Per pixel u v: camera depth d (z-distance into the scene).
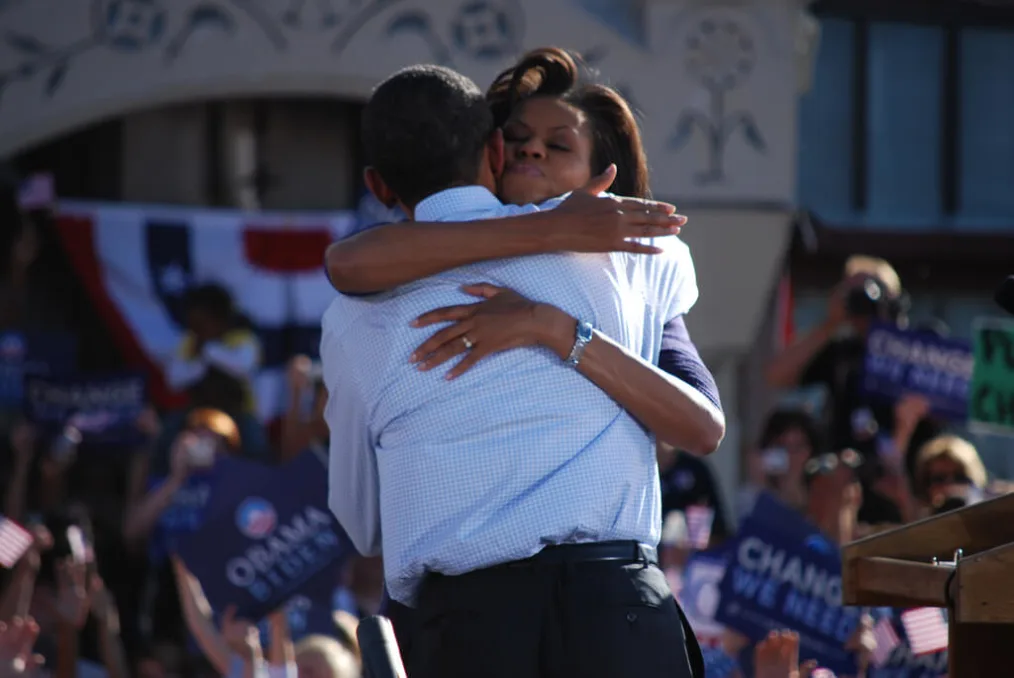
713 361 31.56
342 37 30.02
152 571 24.67
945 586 8.95
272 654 19.64
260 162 32.84
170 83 29.55
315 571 19.16
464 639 9.09
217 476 19.33
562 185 10.20
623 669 8.95
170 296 30.67
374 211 30.88
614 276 9.45
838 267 37.62
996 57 40.16
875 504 22.88
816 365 25.94
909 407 24.44
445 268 9.26
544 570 9.07
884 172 39.38
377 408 9.44
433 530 9.16
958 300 39.28
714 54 31.09
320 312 31.08
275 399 30.53
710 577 19.38
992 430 19.72
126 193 32.34
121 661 21.59
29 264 30.97
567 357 9.14
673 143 30.97
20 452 27.12
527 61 10.83
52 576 21.17
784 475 24.59
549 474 9.09
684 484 24.88
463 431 9.14
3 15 29.03
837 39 39.06
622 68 30.78
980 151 40.03
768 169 31.38
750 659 18.48
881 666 17.17
